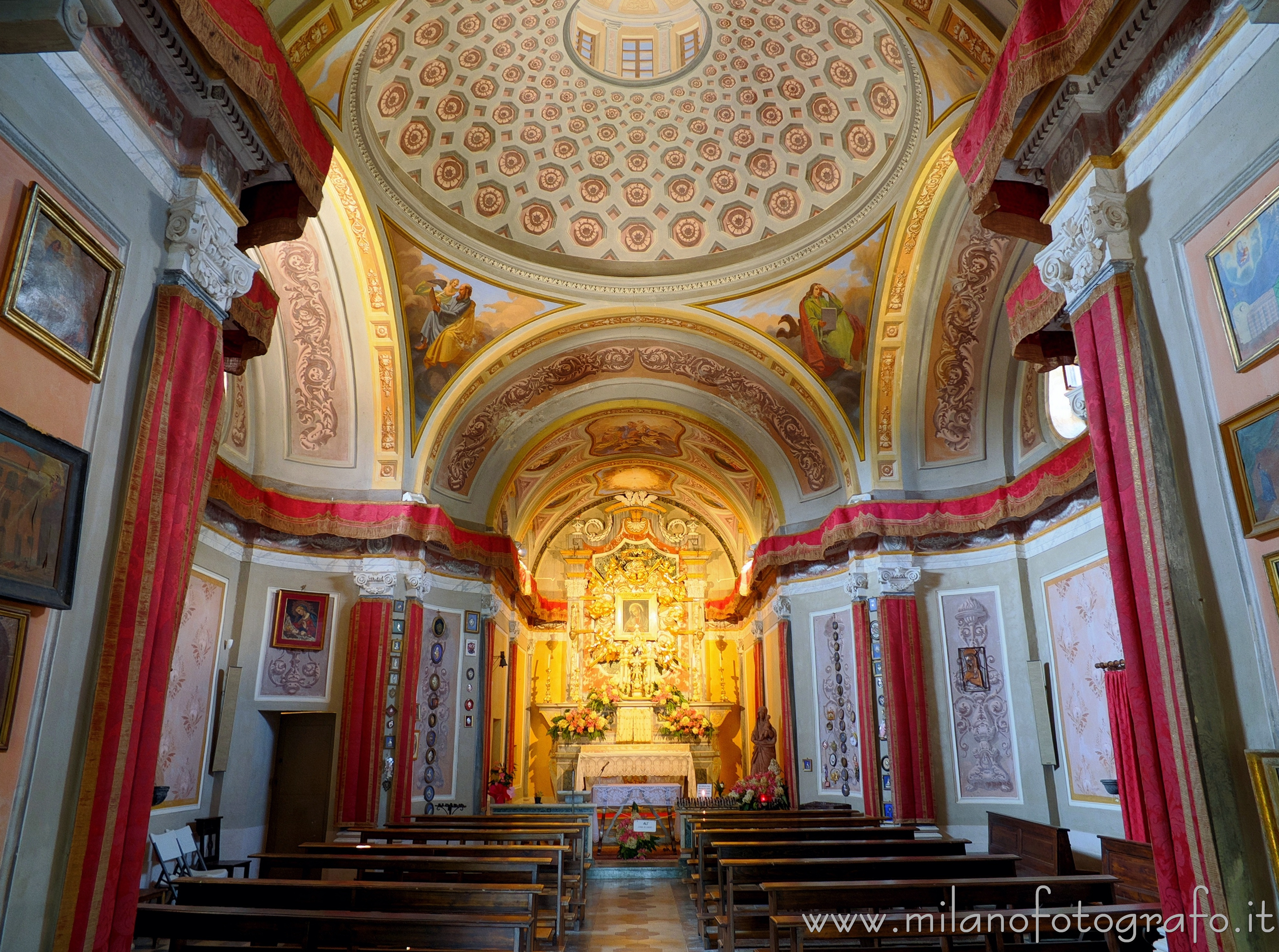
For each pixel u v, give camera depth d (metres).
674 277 14.83
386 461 14.50
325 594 13.89
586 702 25.39
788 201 14.10
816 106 12.94
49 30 3.69
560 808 15.95
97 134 4.63
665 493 26.80
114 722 4.60
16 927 4.02
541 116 13.54
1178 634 4.80
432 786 14.82
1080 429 12.32
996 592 13.92
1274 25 4.31
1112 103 5.66
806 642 16.94
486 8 11.70
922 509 14.30
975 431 14.53
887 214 12.92
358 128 11.59
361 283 13.41
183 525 5.30
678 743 24.36
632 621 26.48
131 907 4.75
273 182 6.39
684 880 13.95
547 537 27.02
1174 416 5.10
